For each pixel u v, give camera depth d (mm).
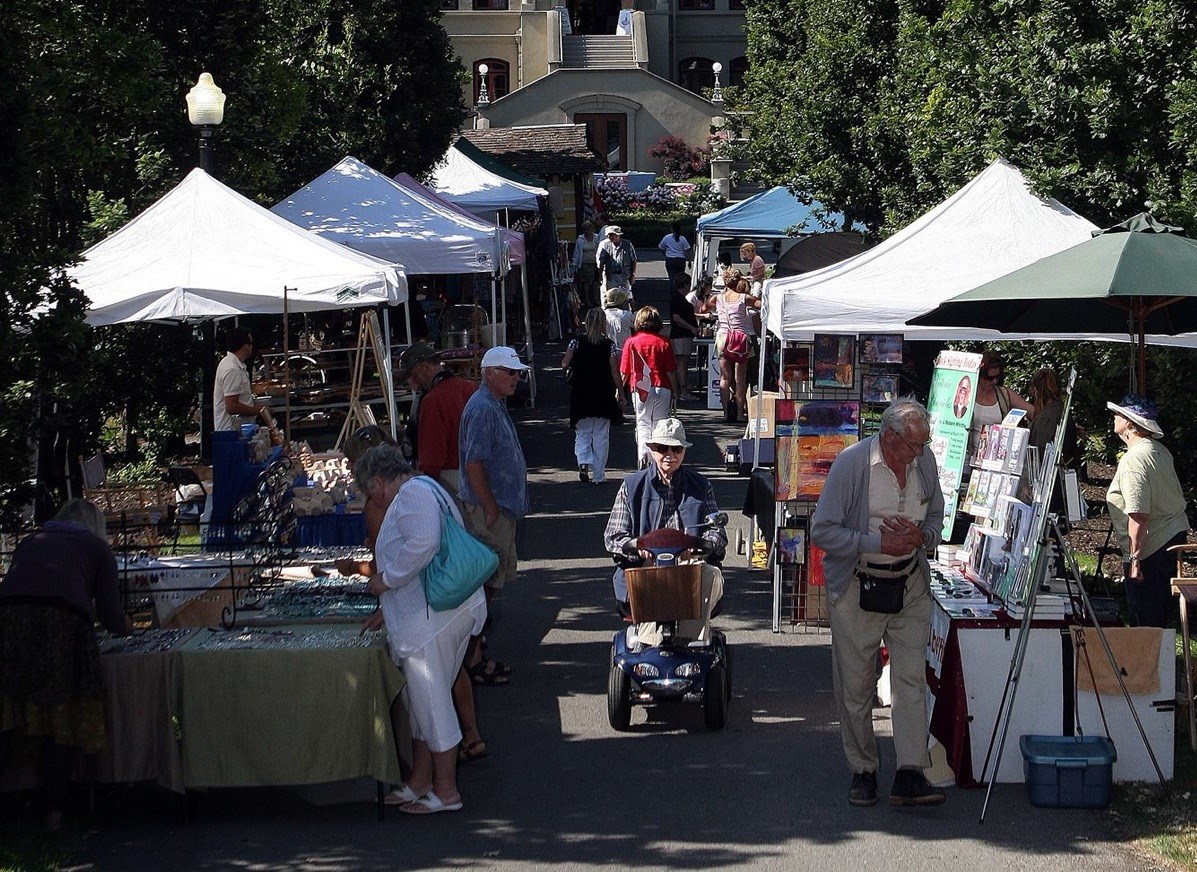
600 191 46250
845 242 20359
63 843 6551
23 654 6445
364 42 23922
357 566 7352
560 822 6832
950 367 9391
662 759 7742
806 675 9367
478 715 8562
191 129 15914
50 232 15086
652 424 15625
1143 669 7203
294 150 20984
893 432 6738
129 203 15422
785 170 26672
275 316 18641
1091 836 6578
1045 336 10836
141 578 7758
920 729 6945
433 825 6824
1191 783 7199
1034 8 12891
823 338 10703
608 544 8422
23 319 8086
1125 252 7613
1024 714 7242
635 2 56062
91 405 15266
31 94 8531
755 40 30000
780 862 6305
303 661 6742
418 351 10031
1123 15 11656
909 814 6895
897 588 6766
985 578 7773
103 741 6609
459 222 17078
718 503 15227
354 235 16578
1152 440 8656
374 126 23922
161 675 6730
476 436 8609
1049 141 12117
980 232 11016
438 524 6832
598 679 9297
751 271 23781
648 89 51344
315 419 14477
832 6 22266
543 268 29641
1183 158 11195
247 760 6727
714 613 8359
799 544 10453
